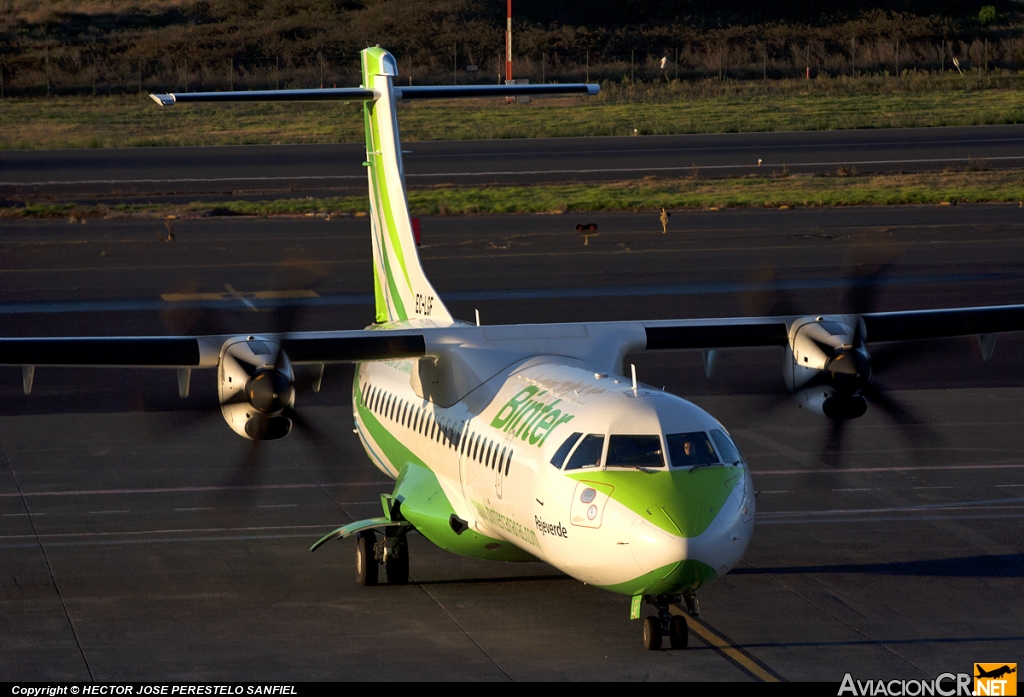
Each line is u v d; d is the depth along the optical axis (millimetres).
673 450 48531
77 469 84938
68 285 154750
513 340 62719
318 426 97938
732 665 49781
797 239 183500
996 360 120125
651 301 143500
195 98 69625
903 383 111812
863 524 72000
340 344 60125
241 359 57469
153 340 59031
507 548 58562
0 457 87812
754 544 68188
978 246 175625
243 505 76812
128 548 67625
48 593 59719
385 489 81000
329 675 48844
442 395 61844
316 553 67375
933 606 57500
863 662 50219
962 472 83625
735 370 115000
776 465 85688
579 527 47844
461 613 56812
